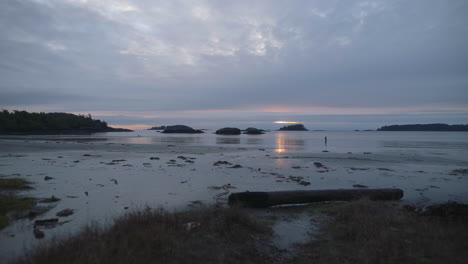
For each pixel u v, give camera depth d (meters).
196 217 6.12
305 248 5.08
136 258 4.22
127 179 12.25
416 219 6.47
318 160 20.95
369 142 54.25
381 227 5.84
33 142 42.75
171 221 5.68
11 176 12.52
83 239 4.77
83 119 134.50
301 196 8.30
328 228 6.19
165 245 4.66
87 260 4.04
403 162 20.16
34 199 8.44
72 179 12.03
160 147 33.97
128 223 5.46
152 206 8.07
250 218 6.13
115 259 4.14
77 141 48.88
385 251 4.78
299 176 13.72
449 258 4.53
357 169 16.23
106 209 7.73
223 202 8.67
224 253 4.64
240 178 12.91
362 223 6.07
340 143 49.75
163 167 16.12
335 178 13.28
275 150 31.23
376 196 8.95
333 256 4.73
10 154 23.14
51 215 7.08
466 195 10.07
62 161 18.45
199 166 16.75
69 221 6.67
